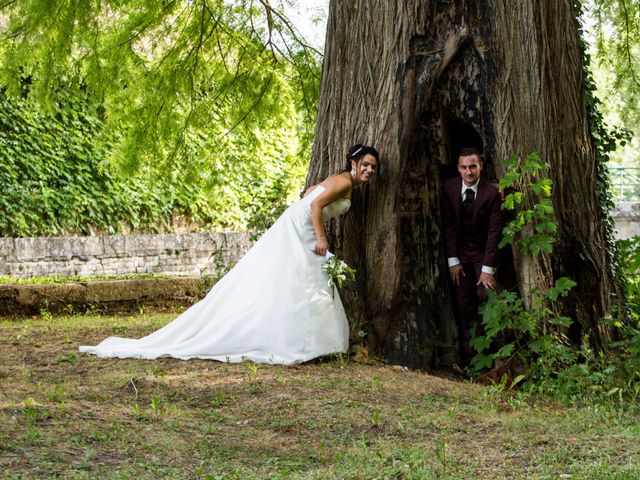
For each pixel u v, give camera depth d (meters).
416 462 4.52
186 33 11.45
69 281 12.07
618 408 6.18
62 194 14.44
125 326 9.40
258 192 17.55
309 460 4.68
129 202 15.41
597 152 8.09
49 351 7.26
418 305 7.40
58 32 10.05
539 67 7.30
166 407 5.45
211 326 6.99
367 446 4.94
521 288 7.14
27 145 13.91
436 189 7.50
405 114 7.23
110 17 11.15
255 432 5.09
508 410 6.02
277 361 6.75
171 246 14.94
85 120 14.80
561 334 7.18
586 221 7.55
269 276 6.97
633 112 12.30
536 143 7.26
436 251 7.48
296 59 12.09
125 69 11.08
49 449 4.39
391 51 7.32
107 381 6.00
